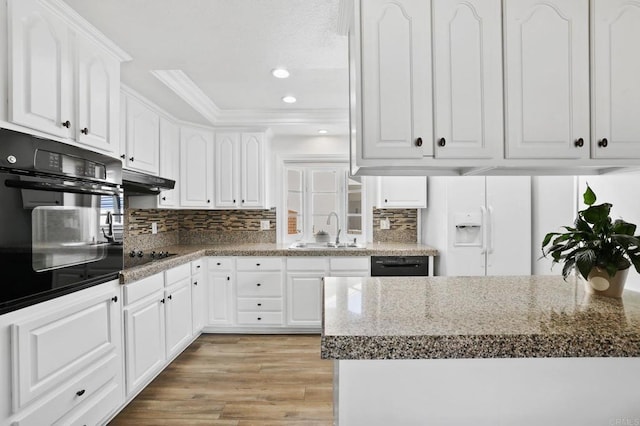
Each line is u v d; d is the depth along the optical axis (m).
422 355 0.98
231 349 3.07
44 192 1.47
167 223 3.77
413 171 1.66
